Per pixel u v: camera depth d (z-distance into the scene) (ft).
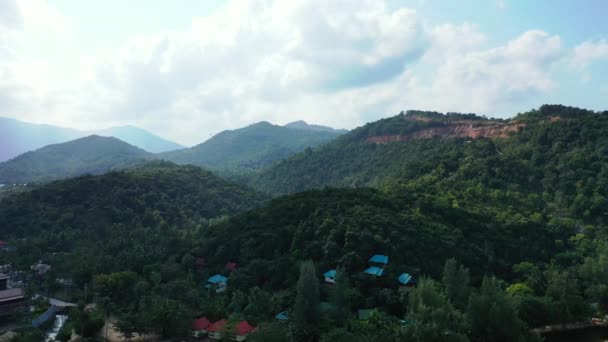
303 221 354.33
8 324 280.51
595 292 310.86
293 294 274.98
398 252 310.24
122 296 307.17
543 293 309.01
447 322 221.87
